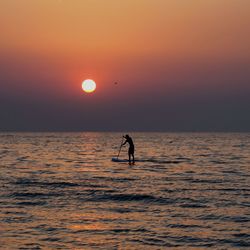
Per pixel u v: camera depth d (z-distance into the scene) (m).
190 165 102.62
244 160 120.50
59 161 112.50
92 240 37.56
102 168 93.38
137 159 120.62
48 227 41.31
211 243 36.97
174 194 58.44
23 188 62.38
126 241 37.44
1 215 45.56
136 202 53.22
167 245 36.50
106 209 49.16
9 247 35.50
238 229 41.00
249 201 53.88
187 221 43.84
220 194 58.78
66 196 56.56
